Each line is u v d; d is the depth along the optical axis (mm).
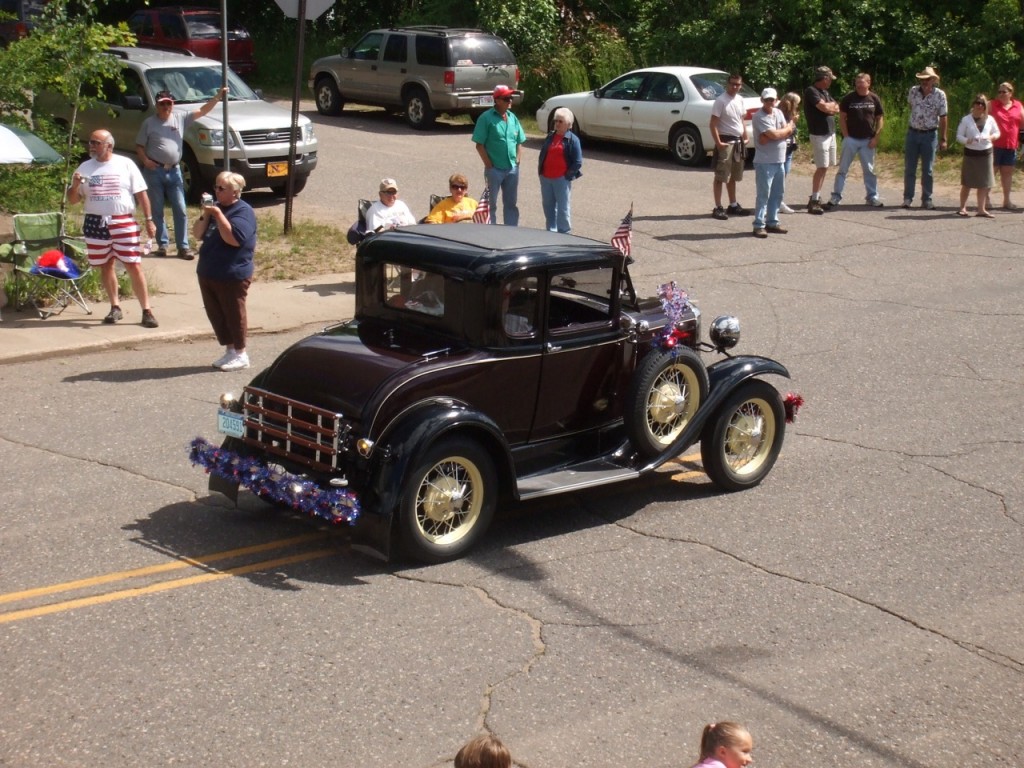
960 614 6820
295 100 15453
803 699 5898
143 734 5387
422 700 5738
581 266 7660
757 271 15109
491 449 7301
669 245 16281
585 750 5395
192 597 6660
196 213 17141
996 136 18344
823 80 18250
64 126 18812
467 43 24516
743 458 8586
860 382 11008
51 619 6355
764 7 26078
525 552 7426
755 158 16703
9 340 11266
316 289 13555
